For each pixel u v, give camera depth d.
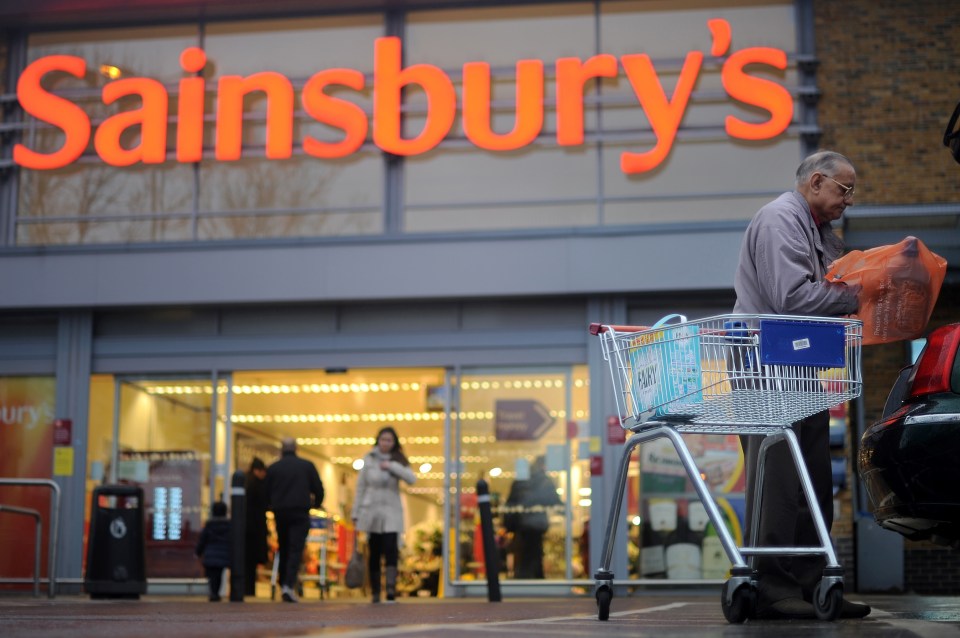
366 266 16.47
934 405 5.93
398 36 17.41
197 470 16.95
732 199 16.61
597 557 15.91
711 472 15.84
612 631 4.77
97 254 16.89
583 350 16.41
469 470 16.44
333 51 17.53
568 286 16.12
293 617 7.35
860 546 15.43
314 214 17.17
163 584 16.80
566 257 16.17
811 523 6.18
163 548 16.89
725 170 16.67
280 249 16.62
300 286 16.52
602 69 16.89
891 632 4.58
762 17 17.00
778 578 5.95
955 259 15.60
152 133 17.45
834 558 5.30
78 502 16.86
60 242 17.52
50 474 17.12
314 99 17.25
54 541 13.88
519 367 16.61
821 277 6.07
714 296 16.28
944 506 5.84
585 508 16.14
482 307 16.72
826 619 5.33
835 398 5.38
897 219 15.22
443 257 16.38
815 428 6.08
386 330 16.84
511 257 16.27
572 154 16.91
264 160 17.36
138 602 12.15
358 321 16.91
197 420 17.05
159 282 16.77
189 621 6.58
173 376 17.19
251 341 17.00
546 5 17.31
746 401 5.37
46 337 17.34
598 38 17.19
